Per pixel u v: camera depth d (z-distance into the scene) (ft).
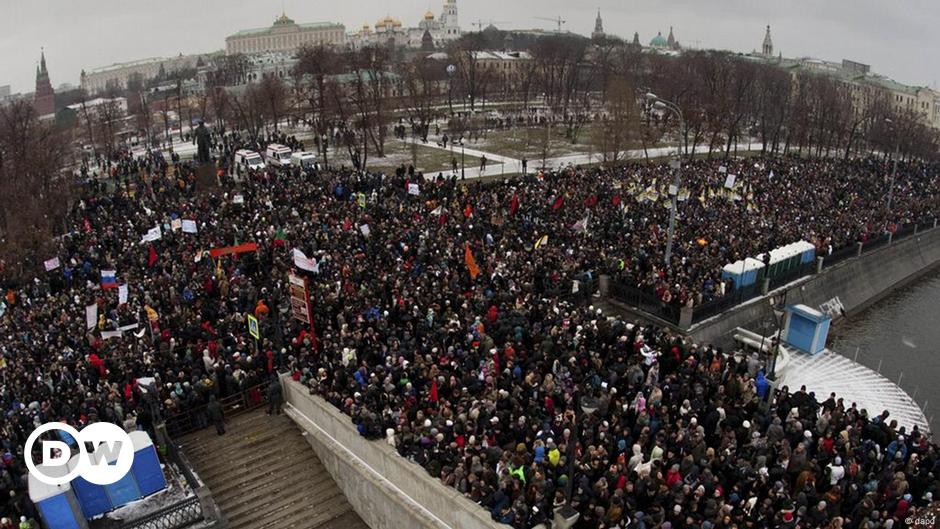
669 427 70.13
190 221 126.31
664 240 135.33
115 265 120.47
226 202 151.33
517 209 148.15
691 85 345.72
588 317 100.01
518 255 119.24
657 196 156.25
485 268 113.60
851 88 581.94
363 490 76.95
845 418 75.56
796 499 61.77
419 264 114.93
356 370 83.71
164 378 84.74
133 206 158.30
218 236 128.16
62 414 75.87
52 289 117.29
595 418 72.13
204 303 102.27
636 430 70.90
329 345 87.56
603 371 81.15
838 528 56.03
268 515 77.20
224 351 89.51
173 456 76.95
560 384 79.77
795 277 142.61
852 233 163.73
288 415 87.92
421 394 77.15
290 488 80.79
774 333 130.11
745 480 63.46
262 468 81.97
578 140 311.06
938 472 67.00
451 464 68.49
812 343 123.44
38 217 162.50
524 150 283.59
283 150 235.61
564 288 114.42
